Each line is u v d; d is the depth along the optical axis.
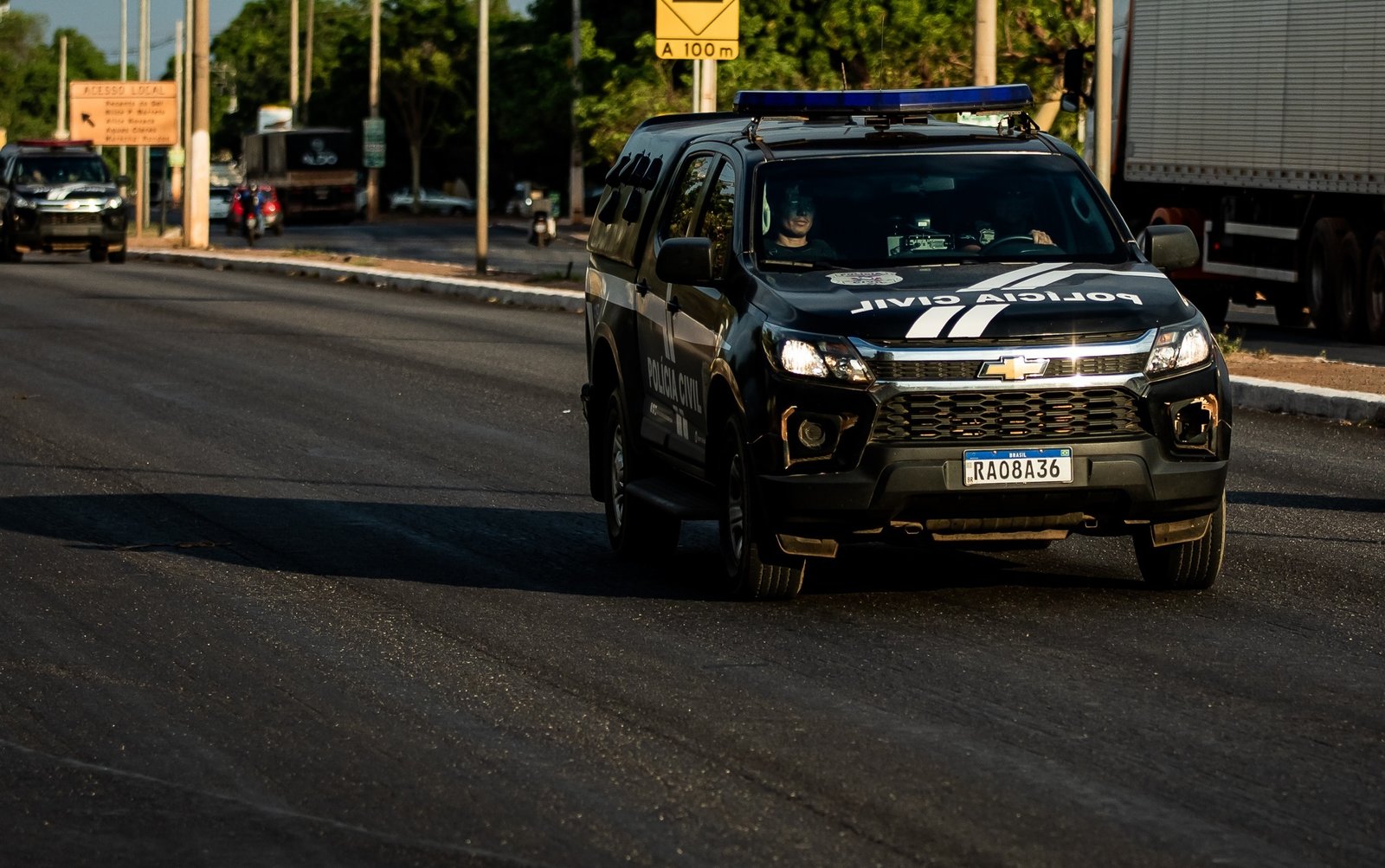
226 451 29.70
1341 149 48.72
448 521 23.75
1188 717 14.01
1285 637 16.58
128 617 18.27
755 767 12.95
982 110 20.91
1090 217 19.42
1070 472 16.97
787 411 17.22
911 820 11.74
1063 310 17.19
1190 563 18.17
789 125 20.98
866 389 16.97
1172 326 17.33
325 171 162.75
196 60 101.12
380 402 35.62
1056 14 74.19
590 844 11.45
